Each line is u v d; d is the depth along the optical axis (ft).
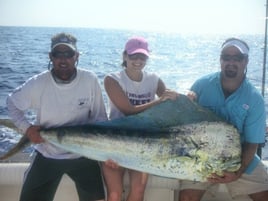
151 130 5.41
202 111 5.40
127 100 5.78
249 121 5.87
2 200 6.59
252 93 5.90
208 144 5.37
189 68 47.65
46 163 5.83
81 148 5.43
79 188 5.97
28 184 5.78
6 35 111.96
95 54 59.57
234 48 5.76
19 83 32.42
